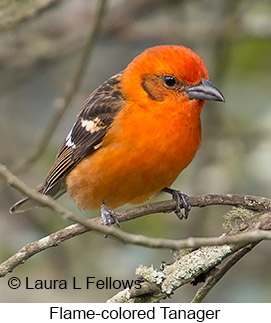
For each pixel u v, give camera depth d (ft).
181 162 29.63
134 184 29.81
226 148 42.47
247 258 40.70
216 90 29.30
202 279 26.63
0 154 45.37
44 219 41.91
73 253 41.19
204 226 41.29
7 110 47.93
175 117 29.09
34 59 45.70
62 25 47.01
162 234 41.16
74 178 31.58
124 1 46.68
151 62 29.63
